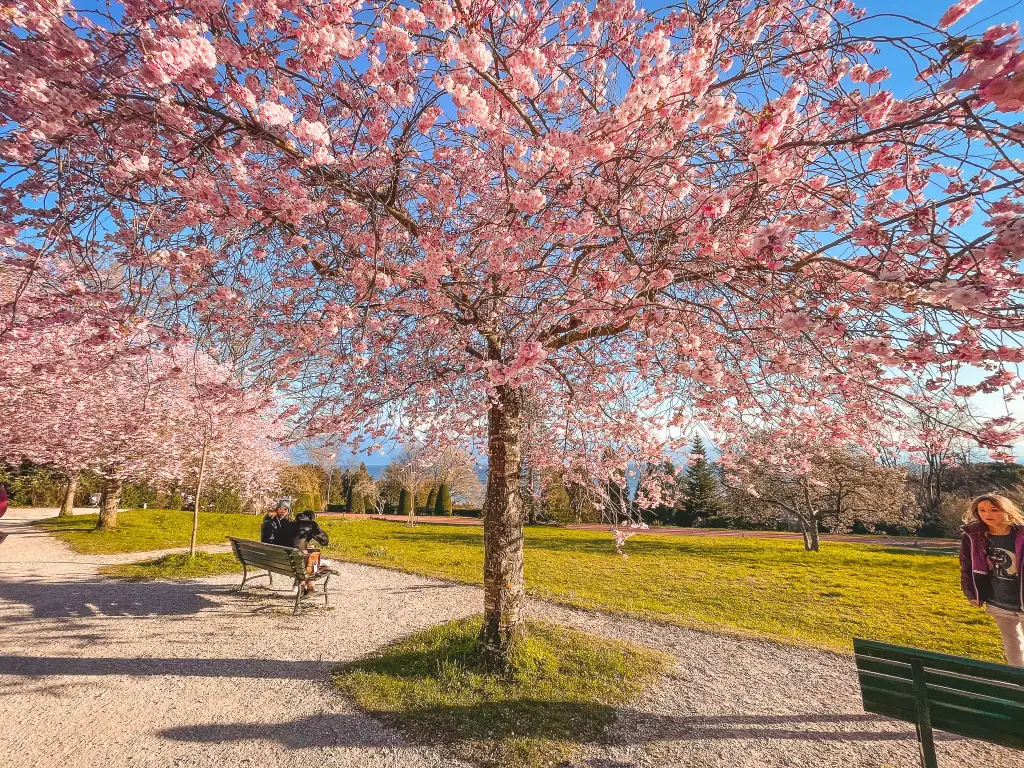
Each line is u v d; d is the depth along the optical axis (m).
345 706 3.67
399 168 3.19
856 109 2.69
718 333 3.54
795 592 8.66
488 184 4.29
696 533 22.50
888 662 2.55
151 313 3.37
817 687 4.24
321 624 5.67
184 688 3.97
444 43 2.62
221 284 3.56
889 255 2.30
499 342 4.13
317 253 3.54
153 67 2.13
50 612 6.04
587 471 5.65
